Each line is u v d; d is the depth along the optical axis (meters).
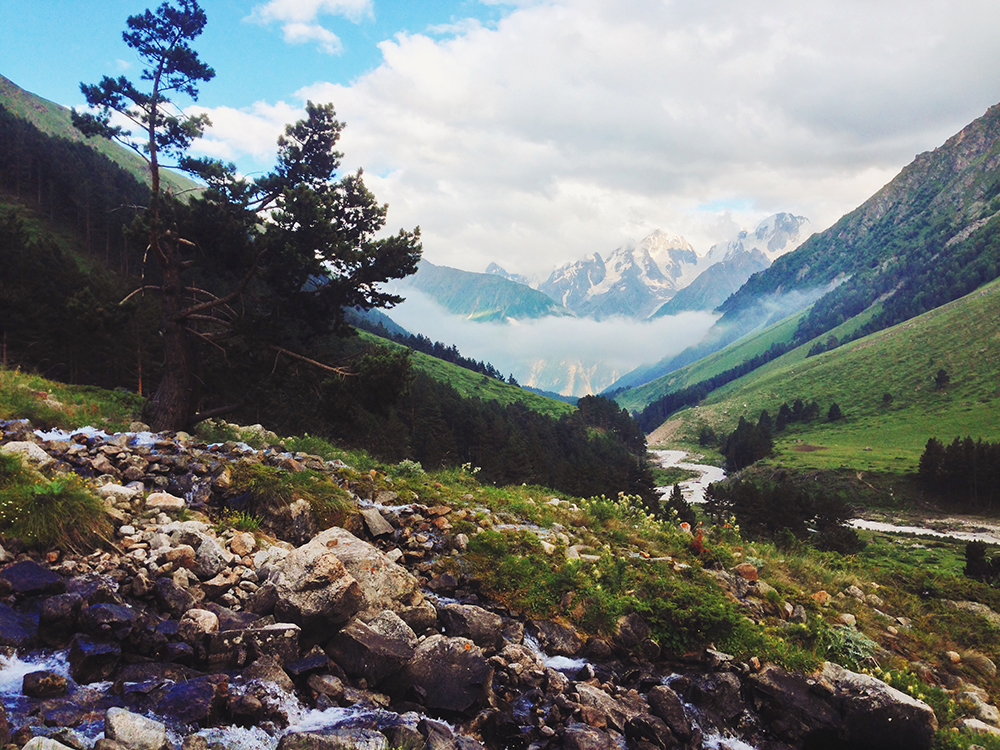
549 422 175.38
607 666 9.79
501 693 8.18
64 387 24.42
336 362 23.83
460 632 9.23
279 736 6.11
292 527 11.45
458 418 119.00
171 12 20.34
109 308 20.30
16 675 5.91
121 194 158.50
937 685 11.59
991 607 16.34
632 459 161.50
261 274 21.44
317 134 22.83
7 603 6.83
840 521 86.62
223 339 21.70
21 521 8.13
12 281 59.50
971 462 131.62
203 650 6.91
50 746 4.73
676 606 10.76
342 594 8.04
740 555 15.92
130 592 7.70
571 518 16.80
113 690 6.02
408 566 11.74
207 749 5.51
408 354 22.80
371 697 7.34
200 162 21.75
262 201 22.91
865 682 9.41
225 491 12.08
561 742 7.32
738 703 9.38
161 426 19.92
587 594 10.94
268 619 7.92
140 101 20.41
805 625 11.92
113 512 9.38
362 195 23.52
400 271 22.62
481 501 16.66
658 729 7.95
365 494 14.80
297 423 55.12
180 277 21.39
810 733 8.98
